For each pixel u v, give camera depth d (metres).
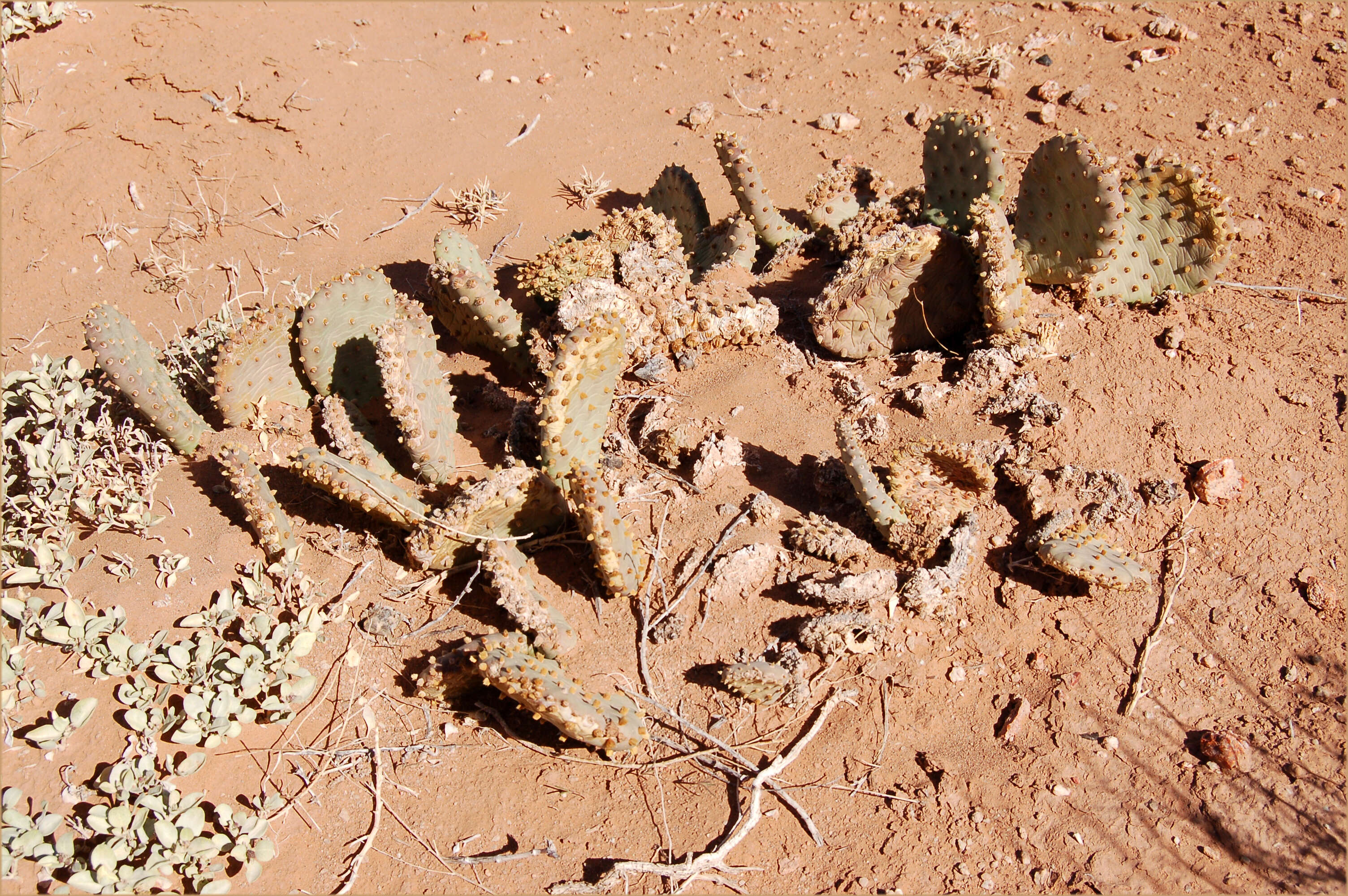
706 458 0.94
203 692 0.82
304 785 0.81
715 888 0.76
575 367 0.86
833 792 0.79
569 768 0.81
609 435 0.98
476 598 0.89
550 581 0.89
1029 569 0.88
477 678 0.82
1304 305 1.03
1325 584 0.86
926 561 0.88
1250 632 0.84
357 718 0.83
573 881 0.76
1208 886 0.75
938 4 1.53
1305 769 0.78
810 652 0.85
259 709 0.83
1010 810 0.78
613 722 0.78
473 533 0.86
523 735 0.83
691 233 1.18
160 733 0.81
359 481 0.85
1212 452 0.92
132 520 0.90
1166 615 0.85
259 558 0.90
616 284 1.05
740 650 0.85
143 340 0.94
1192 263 1.00
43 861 0.75
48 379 0.99
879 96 1.39
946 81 1.39
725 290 1.07
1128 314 1.02
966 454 0.87
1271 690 0.82
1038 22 1.47
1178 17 1.44
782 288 1.12
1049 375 0.97
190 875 0.75
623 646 0.86
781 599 0.87
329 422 0.92
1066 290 1.04
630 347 1.02
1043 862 0.77
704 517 0.92
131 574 0.88
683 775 0.80
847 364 1.03
